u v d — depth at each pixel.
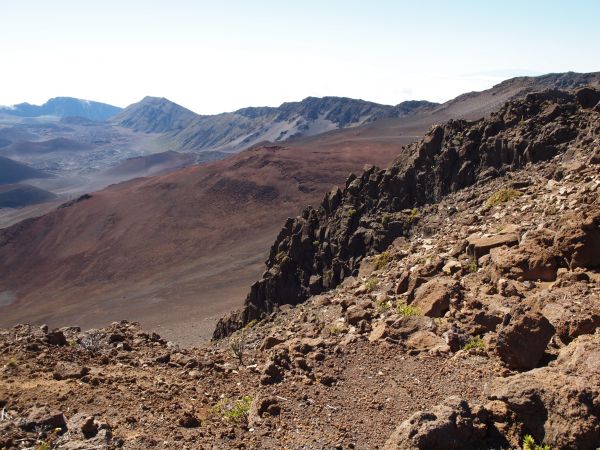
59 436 8.72
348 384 11.23
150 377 11.84
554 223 15.59
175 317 58.06
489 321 12.38
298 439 9.22
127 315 65.81
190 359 13.21
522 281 14.12
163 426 9.44
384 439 9.09
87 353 13.20
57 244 122.00
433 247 20.97
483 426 8.19
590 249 13.29
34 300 90.12
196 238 109.00
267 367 11.77
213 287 72.62
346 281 26.66
